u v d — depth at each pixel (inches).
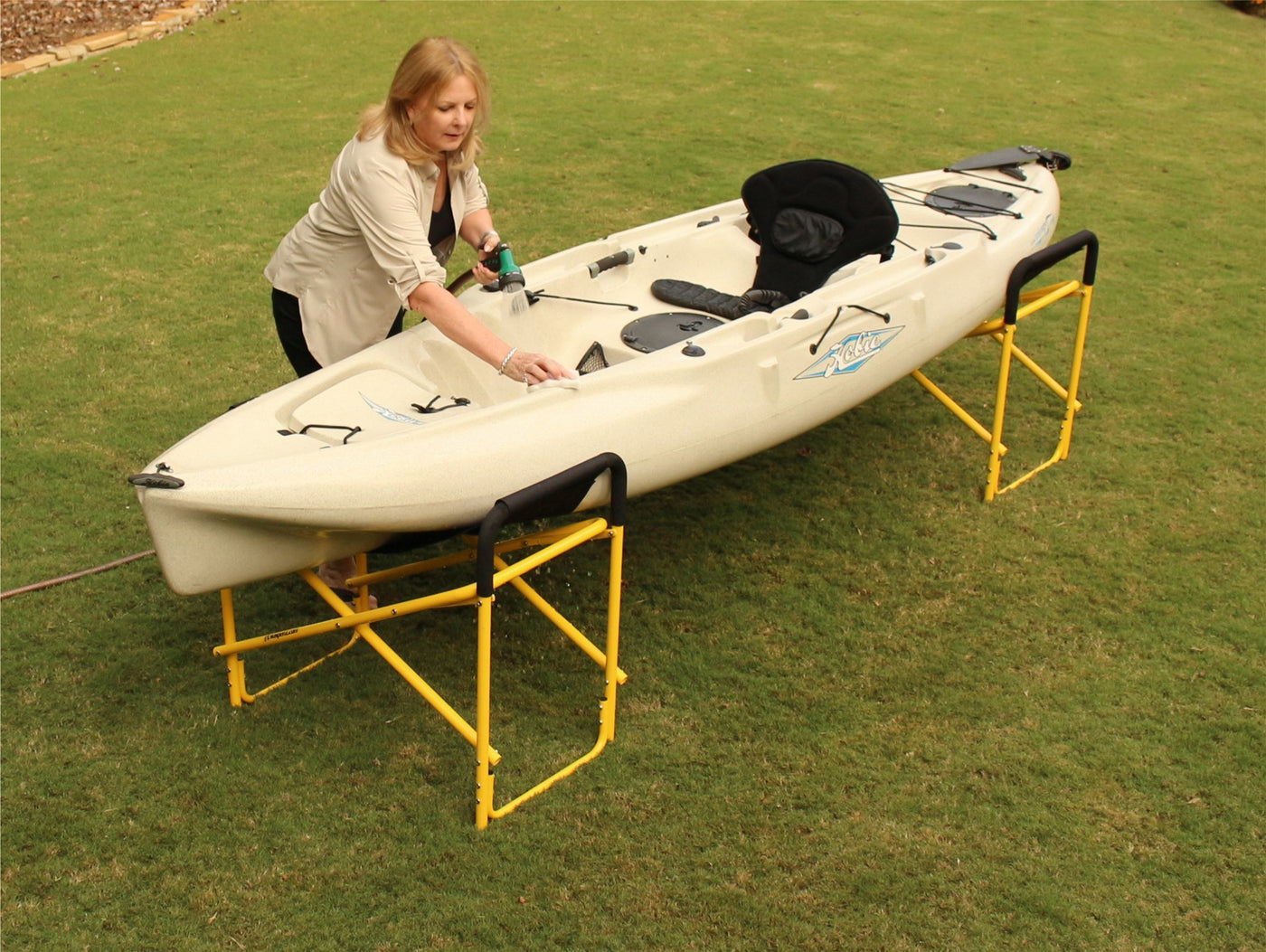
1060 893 98.8
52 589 139.2
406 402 123.6
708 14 428.8
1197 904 97.7
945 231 167.6
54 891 100.3
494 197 263.4
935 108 327.0
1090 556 144.5
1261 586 138.0
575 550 148.5
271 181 276.8
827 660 127.7
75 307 212.8
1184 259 231.6
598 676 126.4
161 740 117.0
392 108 113.6
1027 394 184.7
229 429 114.4
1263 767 111.7
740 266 170.2
